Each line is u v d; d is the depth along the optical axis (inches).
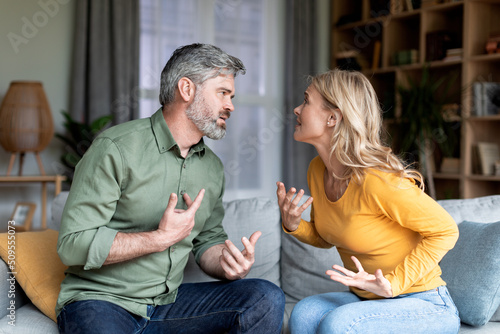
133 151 57.1
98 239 52.6
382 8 179.8
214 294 61.0
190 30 175.0
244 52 189.3
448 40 161.5
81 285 57.0
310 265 75.3
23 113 139.9
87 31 157.9
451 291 63.2
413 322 53.4
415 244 56.8
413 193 53.6
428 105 150.5
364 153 55.5
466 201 76.8
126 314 56.7
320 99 57.9
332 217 59.7
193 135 60.6
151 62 169.2
